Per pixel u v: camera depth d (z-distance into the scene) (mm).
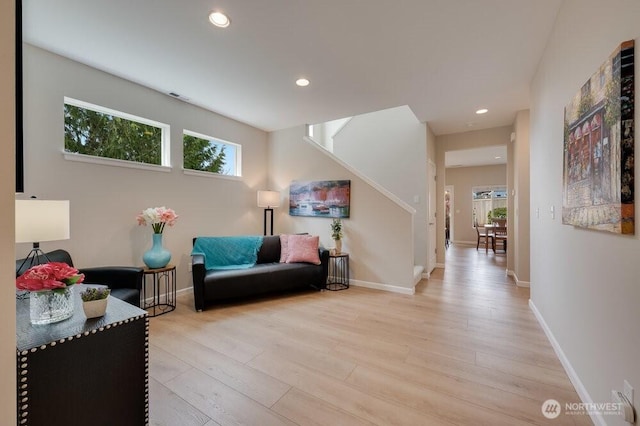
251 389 1725
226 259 3770
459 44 2404
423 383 1782
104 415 1154
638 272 1121
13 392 726
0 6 702
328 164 4406
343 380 1816
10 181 718
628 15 1179
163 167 3408
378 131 5059
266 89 3293
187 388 1732
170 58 2637
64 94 2613
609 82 1278
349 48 2469
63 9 1972
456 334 2473
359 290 3887
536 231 2848
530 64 2713
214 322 2764
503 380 1811
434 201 5312
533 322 2721
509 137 4754
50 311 1161
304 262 3873
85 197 2770
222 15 2049
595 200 1419
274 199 4520
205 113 3945
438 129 5012
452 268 5293
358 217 4129
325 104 3734
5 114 708
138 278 2576
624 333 1220
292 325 2684
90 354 1115
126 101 3062
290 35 2289
